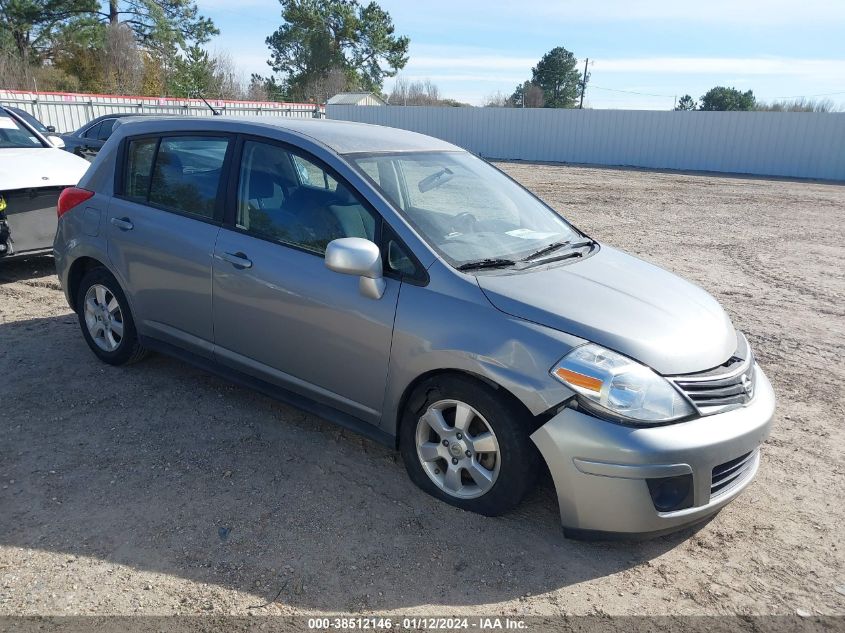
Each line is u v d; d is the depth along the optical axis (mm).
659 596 2785
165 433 3889
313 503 3281
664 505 2824
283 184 3738
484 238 3580
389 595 2699
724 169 27328
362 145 3844
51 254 6840
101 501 3219
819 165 25438
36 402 4184
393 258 3322
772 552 3100
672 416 2795
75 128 26984
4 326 5500
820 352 5879
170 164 4238
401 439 3395
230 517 3141
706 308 3455
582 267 3580
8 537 2926
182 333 4180
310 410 3660
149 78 41562
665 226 12688
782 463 3918
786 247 10891
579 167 27734
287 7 57844
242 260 3736
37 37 40500
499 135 31578
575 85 81625
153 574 2746
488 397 2996
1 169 6516
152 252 4164
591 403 2783
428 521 3176
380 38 58031
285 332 3621
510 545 3039
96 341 4773
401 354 3197
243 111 33562
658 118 28156
